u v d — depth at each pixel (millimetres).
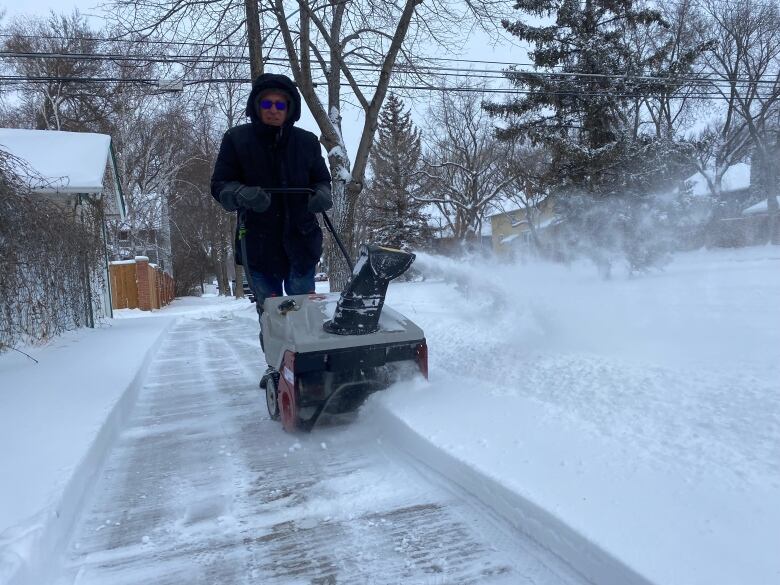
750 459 2590
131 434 4246
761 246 24875
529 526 2348
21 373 5934
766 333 5477
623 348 5082
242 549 2486
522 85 18578
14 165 7176
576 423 3227
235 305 21641
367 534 2537
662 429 3035
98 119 26297
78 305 10695
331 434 3855
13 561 2107
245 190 4000
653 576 1806
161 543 2574
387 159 31750
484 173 28859
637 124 20891
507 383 4191
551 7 18328
